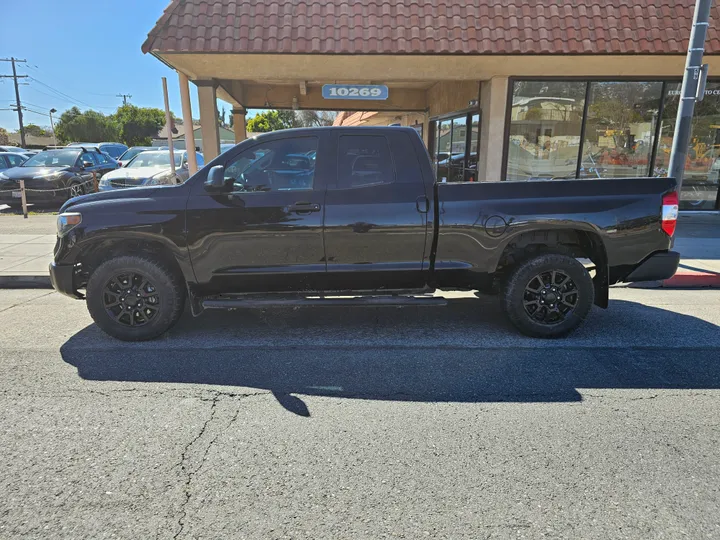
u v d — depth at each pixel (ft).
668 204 15.76
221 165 15.44
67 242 15.44
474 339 16.20
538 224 15.42
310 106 50.08
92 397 12.32
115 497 8.75
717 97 37.60
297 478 9.27
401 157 15.60
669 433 10.77
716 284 23.17
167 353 15.06
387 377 13.46
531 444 10.36
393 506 8.55
